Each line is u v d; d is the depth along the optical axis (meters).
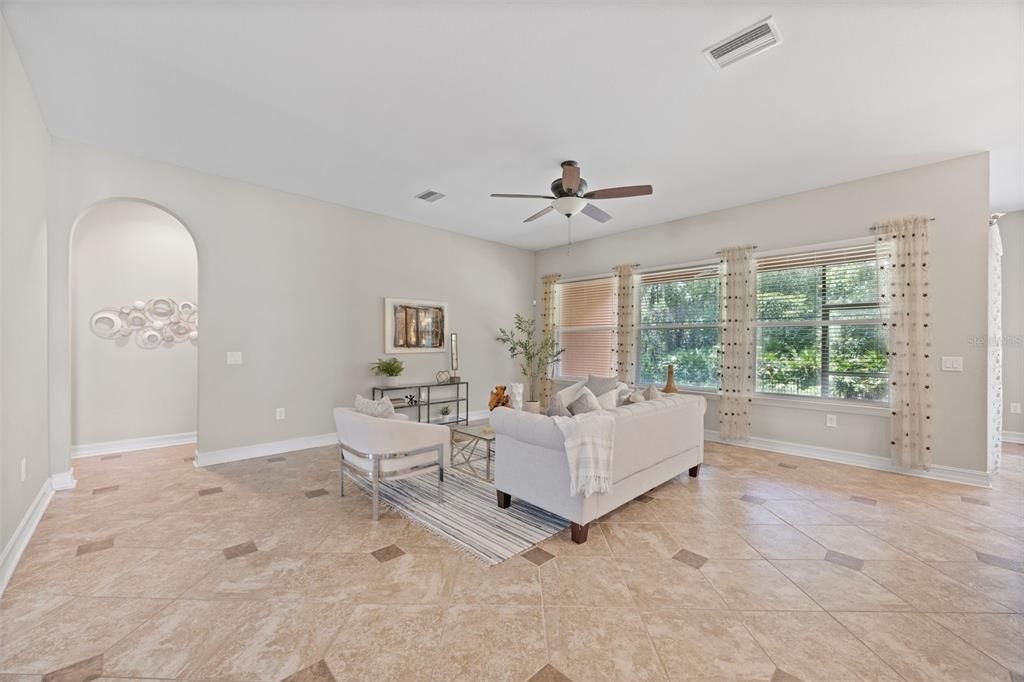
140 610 1.88
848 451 4.20
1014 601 1.99
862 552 2.45
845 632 1.78
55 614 1.84
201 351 4.02
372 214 5.27
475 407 6.48
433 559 2.35
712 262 5.05
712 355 5.20
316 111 2.95
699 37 2.21
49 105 2.86
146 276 4.71
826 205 4.31
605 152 3.55
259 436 4.36
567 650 1.67
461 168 3.90
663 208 5.01
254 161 3.77
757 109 2.89
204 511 2.96
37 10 2.01
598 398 3.78
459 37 2.22
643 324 5.88
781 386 4.69
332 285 4.91
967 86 2.62
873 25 2.10
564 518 2.77
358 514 2.94
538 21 2.10
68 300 3.37
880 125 3.10
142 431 4.68
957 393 3.63
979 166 3.55
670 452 3.37
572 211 3.71
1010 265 5.08
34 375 2.73
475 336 6.48
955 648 1.68
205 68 2.48
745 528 2.76
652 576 2.20
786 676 1.54
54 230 3.28
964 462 3.60
